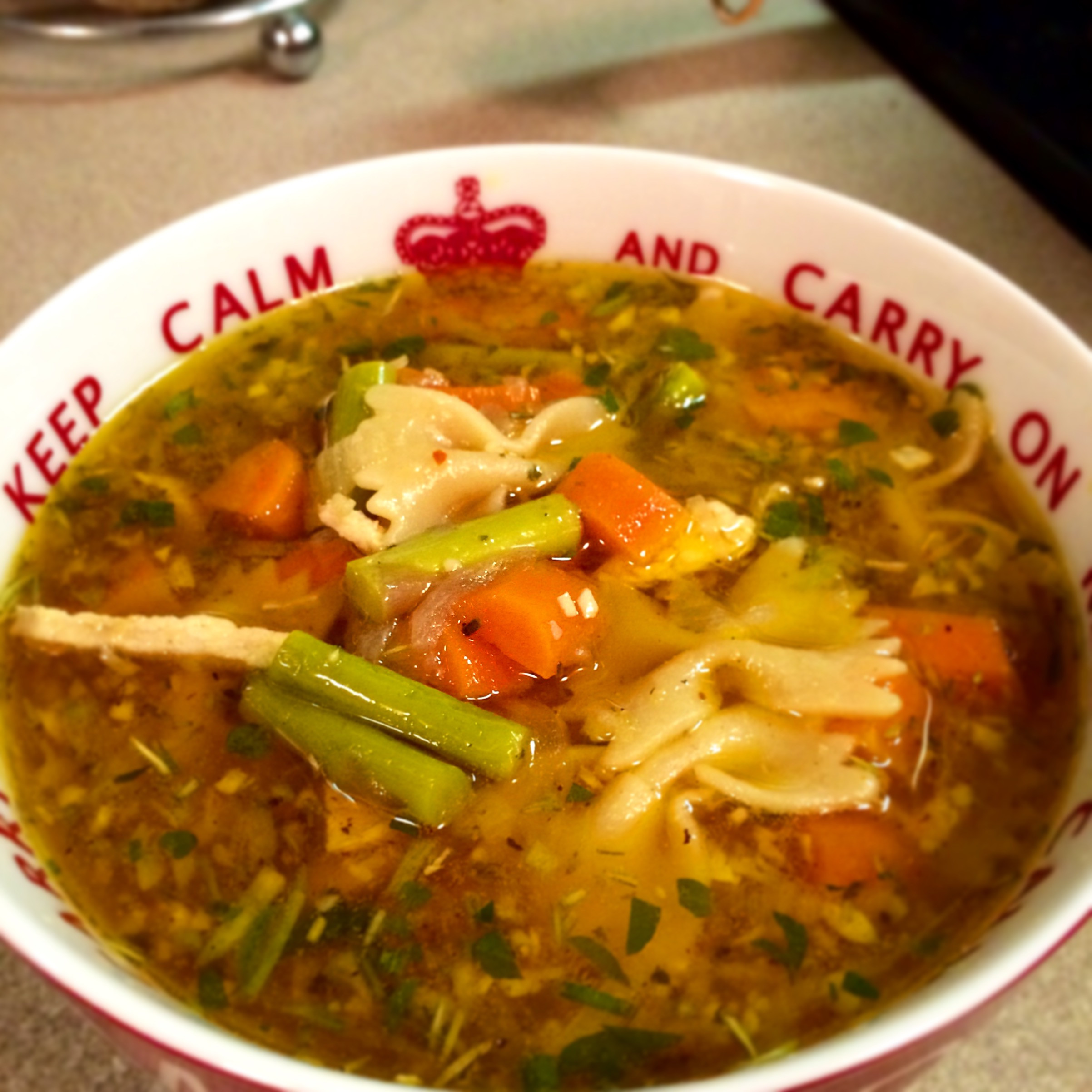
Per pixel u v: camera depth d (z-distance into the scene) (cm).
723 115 29
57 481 19
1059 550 19
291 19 29
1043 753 17
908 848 16
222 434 20
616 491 19
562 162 22
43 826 16
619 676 17
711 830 16
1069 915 14
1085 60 28
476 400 20
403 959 15
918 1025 13
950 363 20
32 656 18
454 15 32
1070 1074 17
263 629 18
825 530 19
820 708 17
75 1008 14
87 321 19
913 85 30
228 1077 13
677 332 22
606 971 15
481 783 17
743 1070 13
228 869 16
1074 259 26
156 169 27
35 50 30
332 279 22
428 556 17
